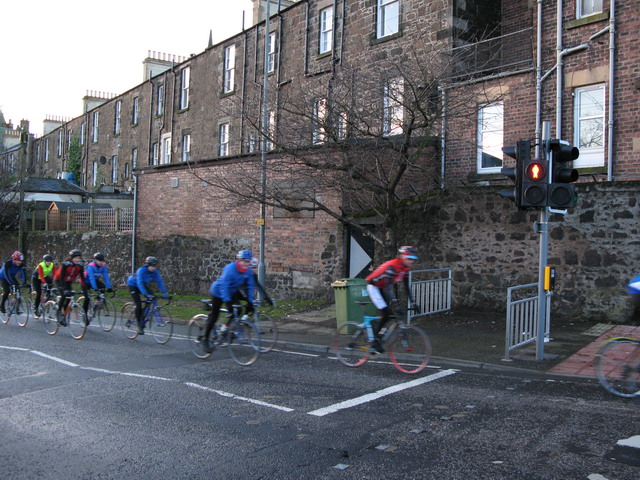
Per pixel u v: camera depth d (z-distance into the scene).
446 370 8.23
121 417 6.02
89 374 8.12
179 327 13.06
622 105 11.98
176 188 20.14
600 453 4.82
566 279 11.58
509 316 8.59
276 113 12.68
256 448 5.04
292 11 20.53
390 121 11.34
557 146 8.34
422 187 14.72
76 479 4.41
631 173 11.84
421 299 12.06
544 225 8.52
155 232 21.03
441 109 11.26
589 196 11.29
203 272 19.09
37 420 5.93
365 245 14.66
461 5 15.55
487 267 12.76
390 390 7.07
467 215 13.09
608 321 11.00
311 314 13.64
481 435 5.32
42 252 26.84
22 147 29.58
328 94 11.62
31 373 8.22
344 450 4.96
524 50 15.64
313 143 11.91
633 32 11.84
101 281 11.82
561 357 8.70
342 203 14.66
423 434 5.36
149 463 4.71
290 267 16.28
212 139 24.98
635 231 10.73
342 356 8.81
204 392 7.04
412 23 16.31
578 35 12.72
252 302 8.81
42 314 13.26
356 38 17.88
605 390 6.95
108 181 35.62
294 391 7.06
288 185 13.31
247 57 22.94
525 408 6.21
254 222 17.42
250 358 9.02
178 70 27.94
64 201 32.62
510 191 8.59
